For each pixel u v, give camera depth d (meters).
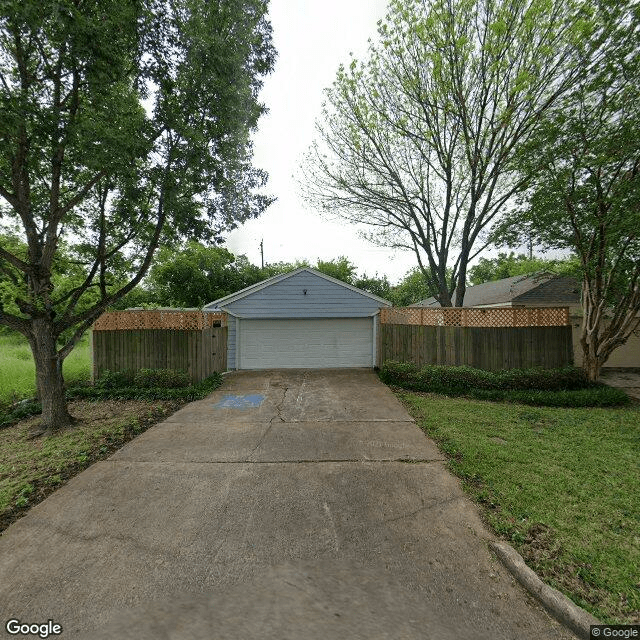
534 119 8.04
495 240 8.41
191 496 3.28
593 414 5.86
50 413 5.37
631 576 2.18
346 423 5.48
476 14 7.98
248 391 7.88
